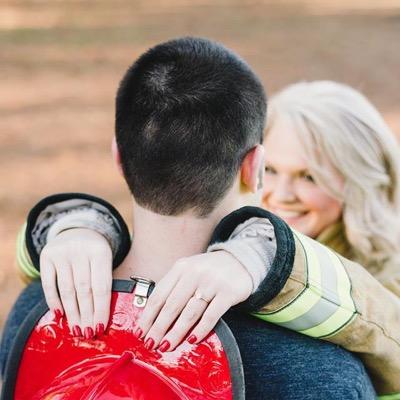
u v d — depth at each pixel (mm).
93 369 1367
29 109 9367
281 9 16906
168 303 1330
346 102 2510
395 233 2539
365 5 17297
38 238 1602
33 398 1414
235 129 1424
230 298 1320
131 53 12492
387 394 1541
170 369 1332
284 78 10898
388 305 1473
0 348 1771
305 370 1393
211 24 15125
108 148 7914
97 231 1517
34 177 7035
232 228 1426
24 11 15758
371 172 2488
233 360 1316
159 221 1441
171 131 1405
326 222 2520
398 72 11016
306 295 1364
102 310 1387
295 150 2445
